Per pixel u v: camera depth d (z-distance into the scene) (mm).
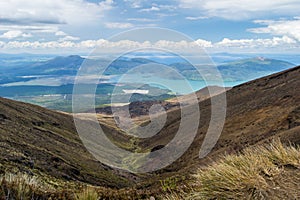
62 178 52188
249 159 5066
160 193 7648
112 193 8211
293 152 5105
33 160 56000
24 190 6008
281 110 70125
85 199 6027
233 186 4613
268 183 4512
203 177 5031
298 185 4297
